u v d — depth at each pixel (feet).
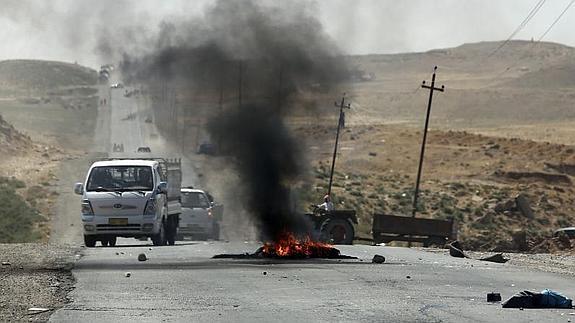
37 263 217.97
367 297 153.28
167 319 127.13
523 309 139.74
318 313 133.69
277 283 173.58
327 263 220.84
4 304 141.90
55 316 128.88
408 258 246.27
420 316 130.93
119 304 142.92
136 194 292.40
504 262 246.27
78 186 298.35
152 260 226.79
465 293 161.38
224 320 126.52
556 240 423.64
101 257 237.86
